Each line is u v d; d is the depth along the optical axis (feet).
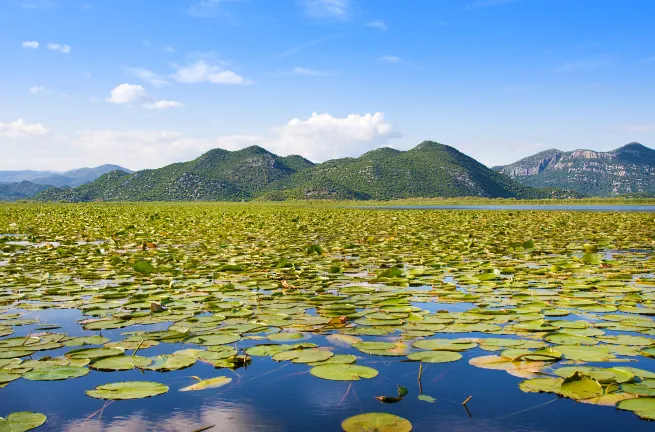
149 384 12.58
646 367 13.69
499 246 44.14
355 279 27.37
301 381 13.08
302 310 20.13
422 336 16.67
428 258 35.81
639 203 289.33
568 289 24.32
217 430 10.47
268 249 41.98
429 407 11.56
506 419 10.95
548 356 14.23
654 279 26.25
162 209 157.79
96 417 11.14
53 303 21.42
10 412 11.42
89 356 14.55
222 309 20.10
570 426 10.60
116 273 29.32
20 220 84.58
